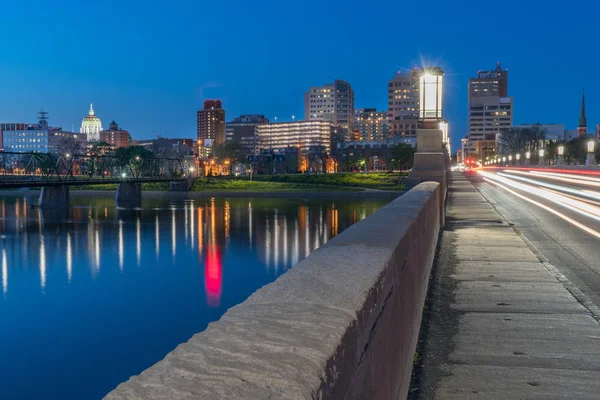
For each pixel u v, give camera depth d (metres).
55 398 21.98
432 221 9.25
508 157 188.00
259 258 50.81
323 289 2.21
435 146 14.26
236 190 147.62
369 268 2.61
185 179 150.62
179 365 1.40
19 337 28.97
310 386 1.33
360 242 3.40
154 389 1.25
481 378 4.39
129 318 32.44
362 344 2.00
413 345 4.52
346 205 107.62
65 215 88.00
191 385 1.28
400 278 3.47
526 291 7.33
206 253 53.22
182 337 29.23
